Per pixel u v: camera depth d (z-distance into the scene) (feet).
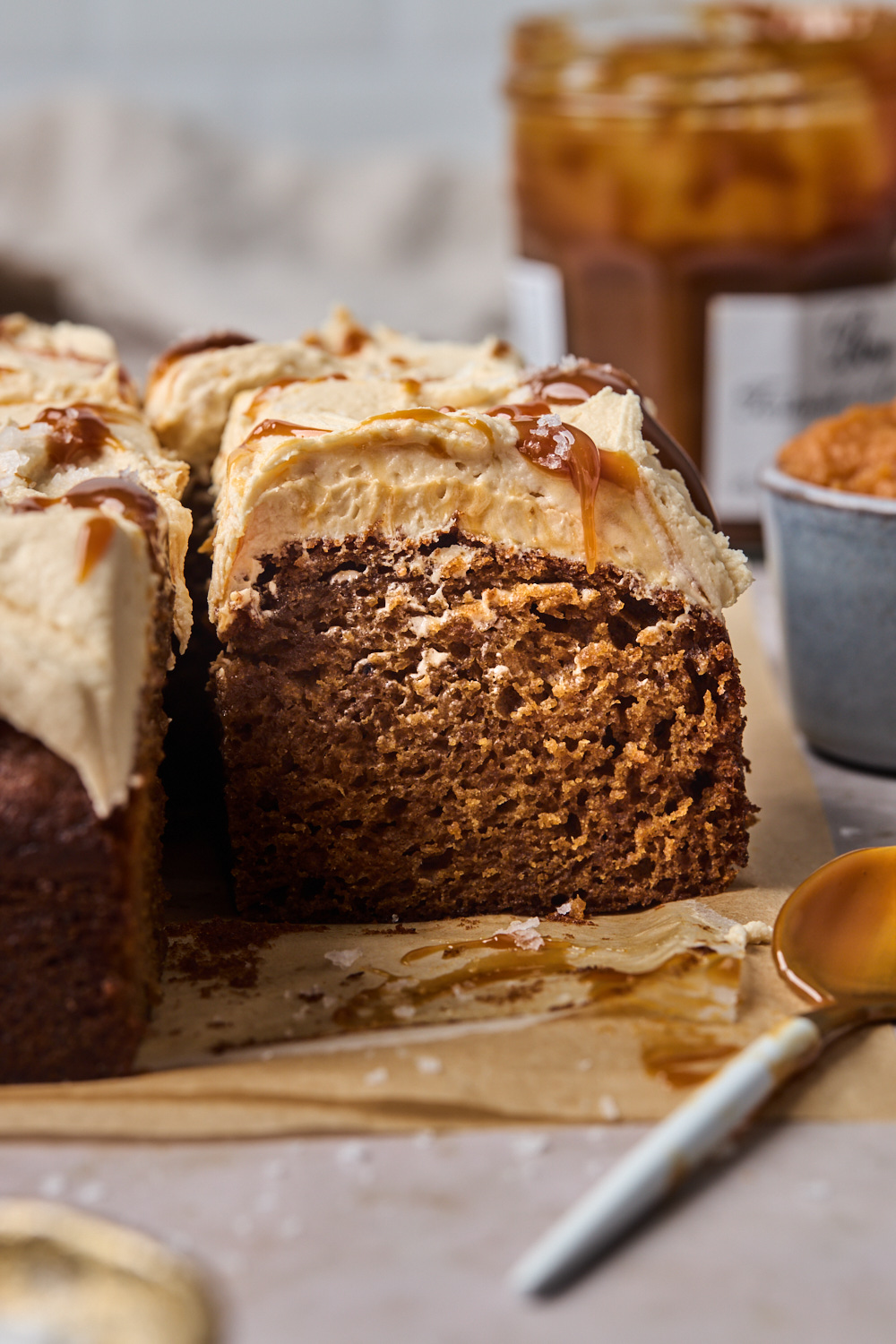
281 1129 1.14
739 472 1.74
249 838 1.29
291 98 2.72
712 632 1.28
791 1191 1.11
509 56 1.78
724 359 1.71
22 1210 1.09
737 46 1.67
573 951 1.25
